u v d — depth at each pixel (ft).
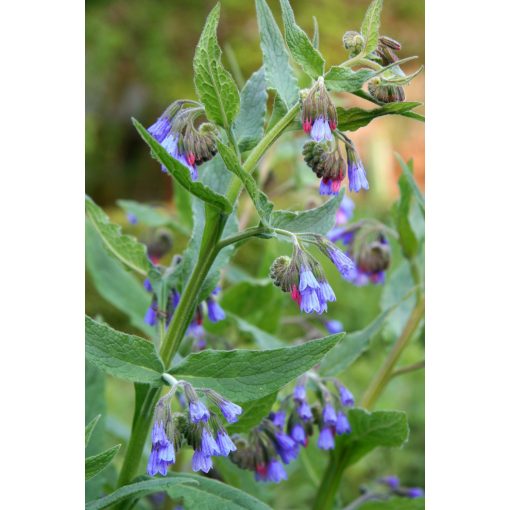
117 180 8.49
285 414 3.17
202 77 2.67
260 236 2.76
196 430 2.66
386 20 9.20
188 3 9.36
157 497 3.83
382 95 2.75
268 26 2.86
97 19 8.98
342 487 4.59
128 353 2.71
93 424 2.76
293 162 3.92
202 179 2.97
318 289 2.70
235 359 2.72
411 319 3.45
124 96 8.86
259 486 3.47
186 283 2.94
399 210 3.35
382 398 4.80
